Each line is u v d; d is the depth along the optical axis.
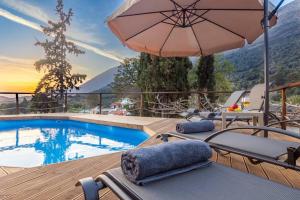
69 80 14.36
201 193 0.97
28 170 2.02
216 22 3.66
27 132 5.76
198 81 9.12
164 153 1.16
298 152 1.32
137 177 1.05
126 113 8.65
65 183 1.74
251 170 1.93
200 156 1.28
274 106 4.04
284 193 0.97
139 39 3.95
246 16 3.39
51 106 9.92
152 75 8.40
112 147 4.40
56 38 13.97
